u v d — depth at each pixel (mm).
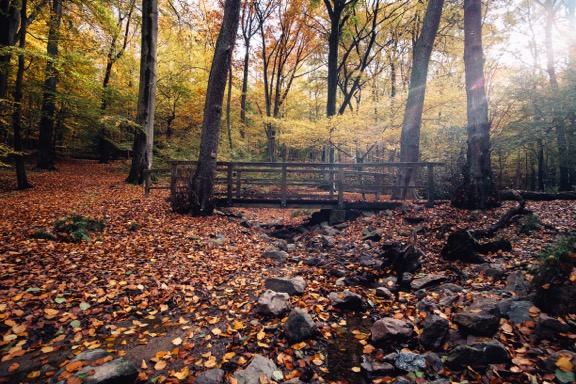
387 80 21109
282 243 7207
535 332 2619
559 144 14445
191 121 20641
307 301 3900
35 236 5324
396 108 13109
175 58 18875
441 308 3377
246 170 9062
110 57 16000
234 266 5148
